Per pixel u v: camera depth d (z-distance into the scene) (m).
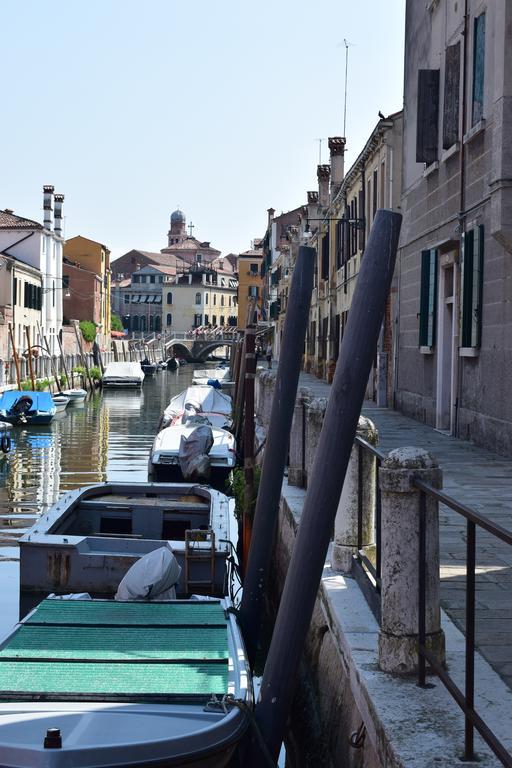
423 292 17.80
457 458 12.82
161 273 135.00
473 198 14.49
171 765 5.25
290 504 10.39
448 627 5.46
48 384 48.78
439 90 16.88
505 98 12.04
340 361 5.15
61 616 7.70
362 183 28.59
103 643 7.02
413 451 4.79
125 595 8.70
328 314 37.72
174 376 85.19
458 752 3.95
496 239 12.52
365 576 6.34
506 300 12.84
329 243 38.00
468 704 3.83
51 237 62.72
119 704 5.95
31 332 56.44
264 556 8.54
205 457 20.78
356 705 5.22
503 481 10.79
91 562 10.84
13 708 5.86
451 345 16.94
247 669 6.53
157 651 6.82
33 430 34.41
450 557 7.16
